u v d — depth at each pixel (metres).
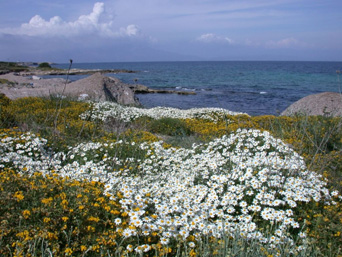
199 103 31.03
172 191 5.21
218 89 46.12
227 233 3.77
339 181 6.11
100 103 16.25
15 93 21.11
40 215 3.69
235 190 4.85
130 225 3.70
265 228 4.26
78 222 3.64
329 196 4.98
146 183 5.71
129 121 14.18
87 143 8.10
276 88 47.78
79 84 22.22
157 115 16.45
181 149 8.62
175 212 4.34
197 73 95.19
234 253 3.34
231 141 7.60
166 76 79.62
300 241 3.97
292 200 4.63
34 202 3.82
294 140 9.05
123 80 63.28
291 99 34.81
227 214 4.42
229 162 6.23
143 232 3.65
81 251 3.43
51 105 14.67
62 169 6.20
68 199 4.00
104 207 3.98
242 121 13.99
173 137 11.87
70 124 10.88
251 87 49.38
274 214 4.26
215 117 16.64
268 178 5.07
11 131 8.64
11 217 3.52
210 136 11.02
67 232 3.58
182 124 13.70
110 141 9.03
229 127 12.37
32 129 9.30
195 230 3.93
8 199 3.74
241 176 5.22
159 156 7.79
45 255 3.16
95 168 5.89
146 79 67.50
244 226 4.04
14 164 6.36
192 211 4.17
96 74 23.52
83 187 4.56
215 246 3.49
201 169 6.07
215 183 5.11
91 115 13.98
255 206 4.41
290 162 5.68
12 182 4.20
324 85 52.78
